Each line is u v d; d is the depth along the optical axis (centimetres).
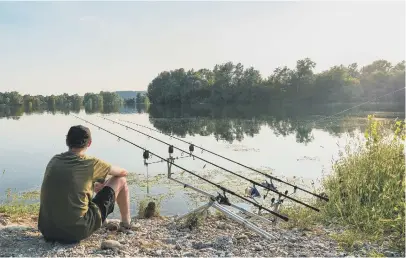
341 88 8306
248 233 525
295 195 970
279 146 2220
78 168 426
